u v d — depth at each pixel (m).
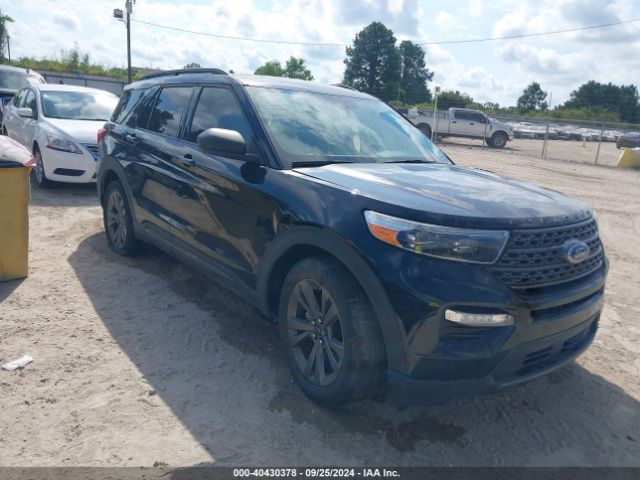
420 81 91.25
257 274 3.34
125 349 3.58
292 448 2.70
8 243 4.54
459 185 3.08
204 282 4.82
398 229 2.56
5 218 4.48
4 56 56.81
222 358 3.54
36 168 8.49
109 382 3.18
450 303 2.45
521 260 2.57
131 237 5.12
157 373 3.31
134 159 4.75
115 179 5.39
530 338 2.60
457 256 2.49
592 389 3.44
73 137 8.07
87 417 2.84
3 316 3.94
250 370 3.41
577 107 87.31
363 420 2.96
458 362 2.48
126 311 4.17
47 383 3.12
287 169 3.26
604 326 4.51
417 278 2.49
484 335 2.51
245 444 2.71
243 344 3.74
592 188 13.55
